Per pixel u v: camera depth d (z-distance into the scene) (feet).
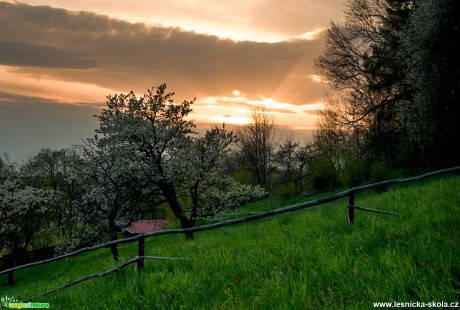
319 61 153.07
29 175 217.77
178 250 33.12
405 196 32.04
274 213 24.91
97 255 136.98
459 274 12.48
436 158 106.42
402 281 12.62
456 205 21.53
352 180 135.13
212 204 96.32
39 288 34.27
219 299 15.87
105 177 81.76
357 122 144.36
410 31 105.09
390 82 127.34
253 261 20.16
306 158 241.35
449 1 88.43
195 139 90.17
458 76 93.04
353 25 146.72
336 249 18.85
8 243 143.02
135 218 85.15
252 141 222.48
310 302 12.92
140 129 80.12
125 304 18.08
